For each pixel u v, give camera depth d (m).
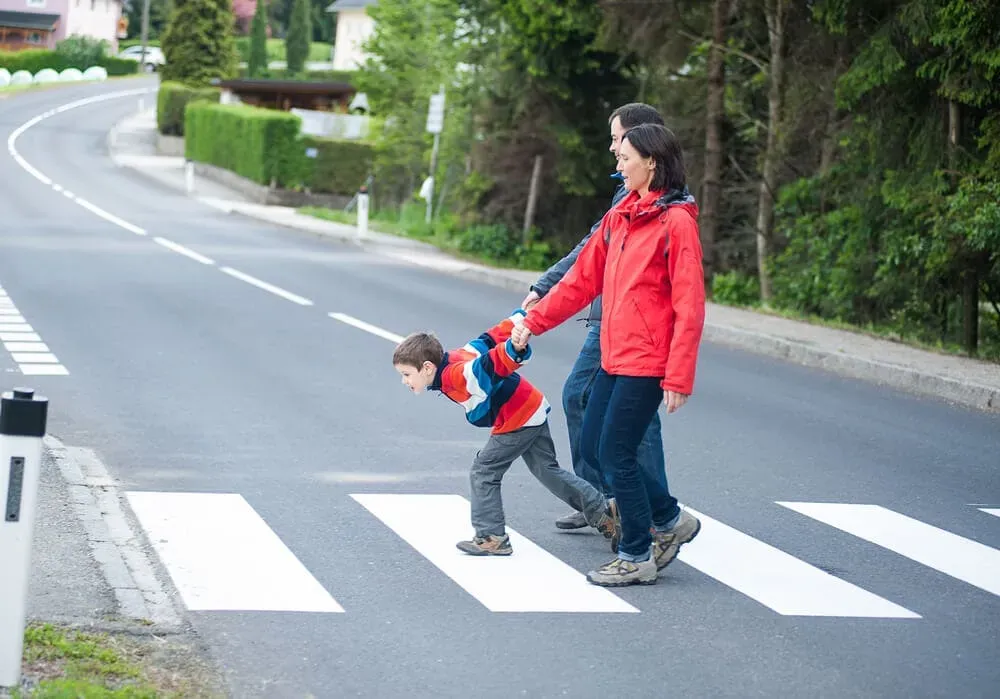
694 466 21.27
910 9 39.31
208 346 30.78
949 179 40.72
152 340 31.22
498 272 53.34
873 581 15.35
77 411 22.95
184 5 173.50
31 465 10.47
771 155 51.12
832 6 43.16
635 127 14.41
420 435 22.36
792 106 49.47
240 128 111.12
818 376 32.69
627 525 14.72
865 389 30.95
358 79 100.94
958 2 36.47
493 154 67.81
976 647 13.17
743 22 54.03
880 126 43.06
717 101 54.69
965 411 28.59
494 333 15.59
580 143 65.12
